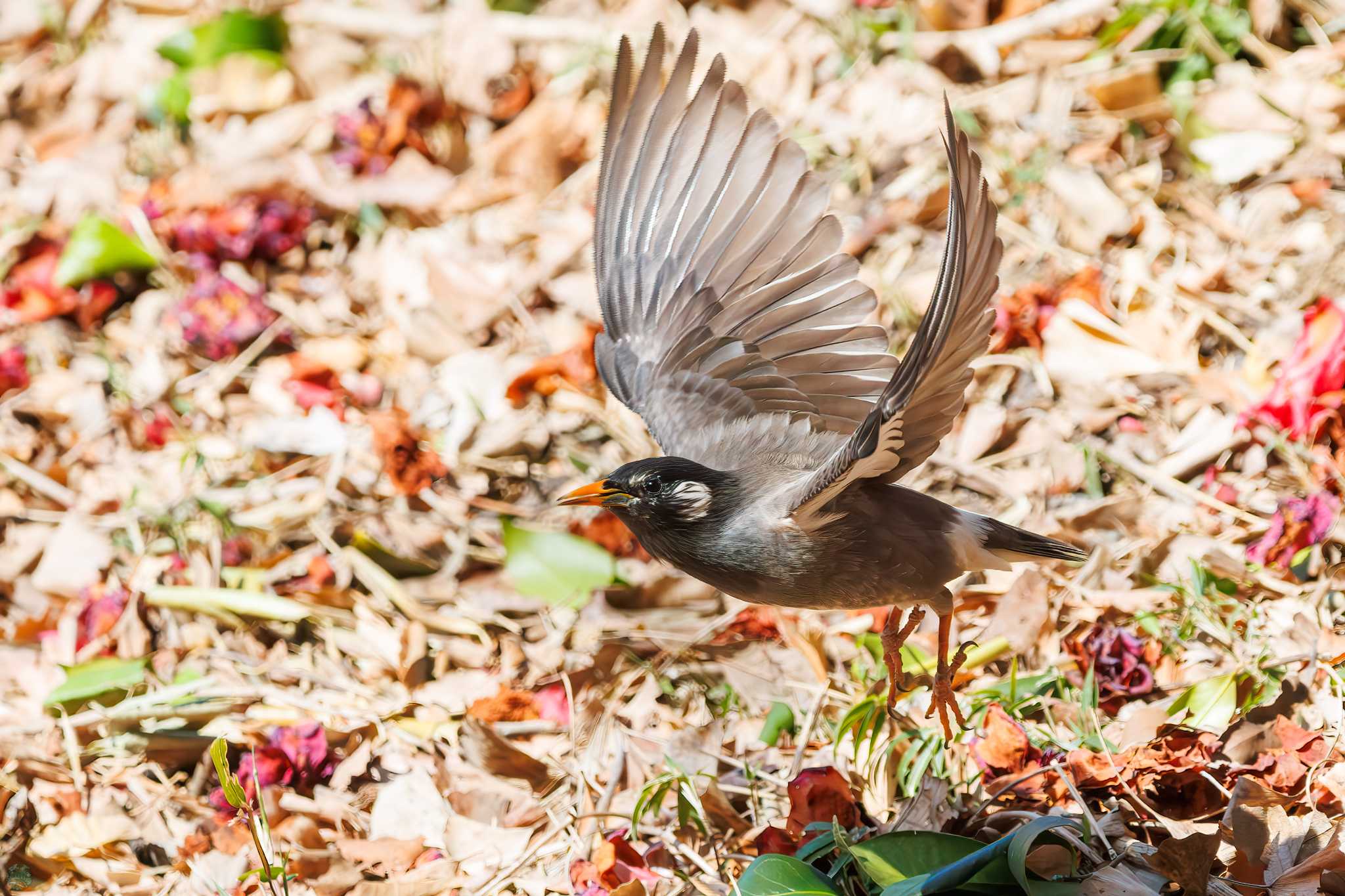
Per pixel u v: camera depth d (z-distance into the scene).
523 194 13.30
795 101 13.37
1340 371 9.55
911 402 6.57
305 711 9.39
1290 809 7.21
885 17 13.72
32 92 14.99
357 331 12.49
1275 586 9.16
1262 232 11.70
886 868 6.89
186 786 9.05
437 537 10.66
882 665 9.02
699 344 8.59
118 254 12.79
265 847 8.10
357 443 11.42
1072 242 11.99
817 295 8.40
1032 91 12.98
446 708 9.38
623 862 7.67
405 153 13.55
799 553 7.27
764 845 7.53
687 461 7.57
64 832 8.58
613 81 8.80
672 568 9.93
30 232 13.38
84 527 10.95
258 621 10.17
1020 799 7.54
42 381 12.20
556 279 12.48
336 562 10.52
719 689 9.34
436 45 14.20
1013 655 8.55
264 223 12.96
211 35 14.24
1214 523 9.88
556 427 11.48
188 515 10.87
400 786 8.63
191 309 12.27
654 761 8.53
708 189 8.74
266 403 11.93
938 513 7.49
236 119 14.26
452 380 11.82
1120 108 12.76
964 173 5.71
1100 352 10.98
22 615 10.59
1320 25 12.91
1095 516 10.01
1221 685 8.22
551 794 8.62
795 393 8.33
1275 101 12.34
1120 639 8.51
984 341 6.38
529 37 14.26
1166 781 7.33
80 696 9.21
